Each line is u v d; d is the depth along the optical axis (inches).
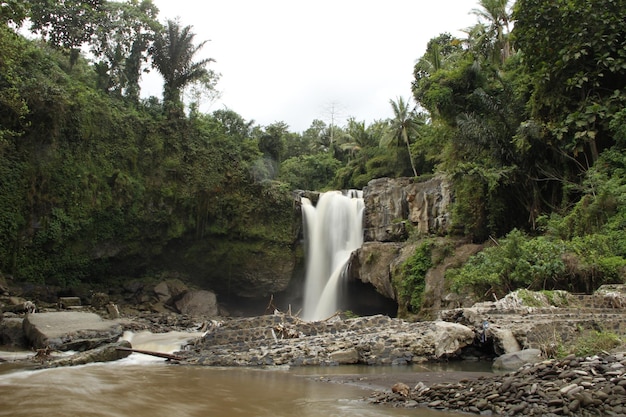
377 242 1198.3
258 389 357.4
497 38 1339.8
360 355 505.0
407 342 510.0
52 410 280.5
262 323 578.6
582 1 813.9
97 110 1209.4
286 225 1425.9
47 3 1354.6
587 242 642.8
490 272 707.4
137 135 1290.6
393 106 1649.9
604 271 598.5
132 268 1279.5
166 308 1247.5
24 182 1061.1
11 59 840.9
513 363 425.7
